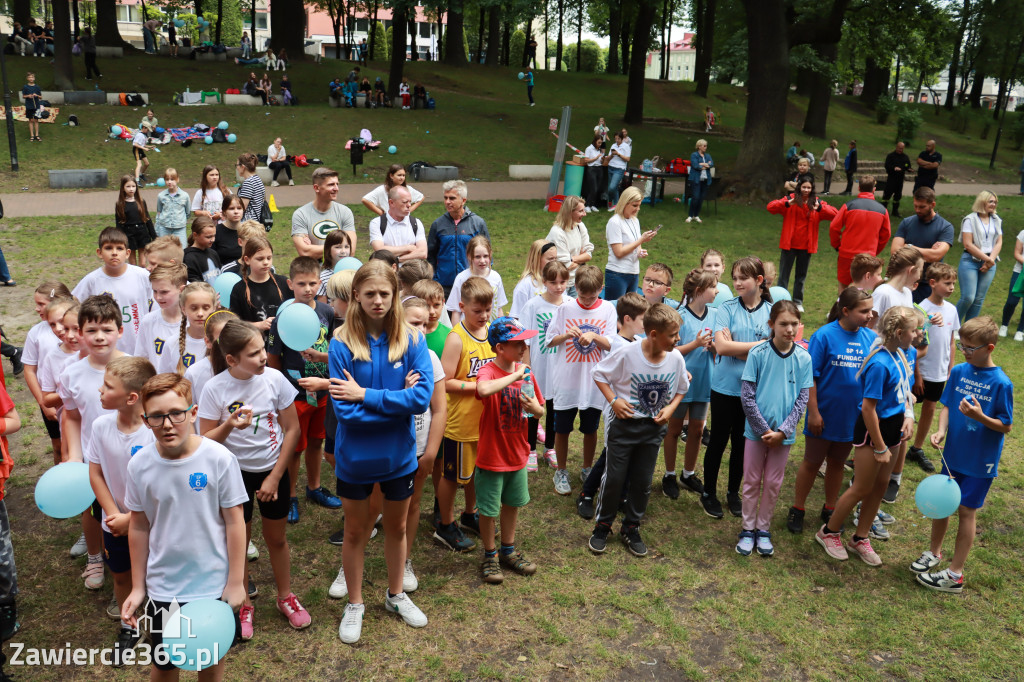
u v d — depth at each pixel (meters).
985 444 4.61
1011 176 31.53
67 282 10.76
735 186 19.91
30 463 6.03
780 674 3.97
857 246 9.81
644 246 14.39
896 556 5.21
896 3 23.61
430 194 18.88
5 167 19.33
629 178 18.41
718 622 4.38
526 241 14.27
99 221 14.52
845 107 44.44
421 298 4.90
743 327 5.60
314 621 4.22
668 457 5.96
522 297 6.23
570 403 5.83
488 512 4.60
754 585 4.78
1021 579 4.93
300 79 34.97
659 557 5.07
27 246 12.55
